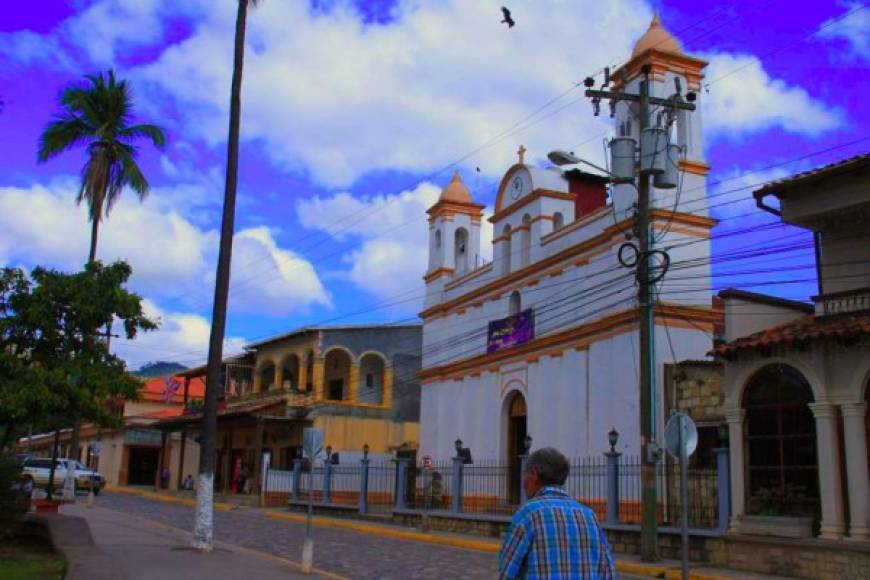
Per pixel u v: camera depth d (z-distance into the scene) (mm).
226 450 49938
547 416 29938
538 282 31500
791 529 16969
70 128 32906
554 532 4703
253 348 49688
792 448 17969
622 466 22734
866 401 16781
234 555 17125
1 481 15938
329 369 48094
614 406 26359
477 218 39969
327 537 24438
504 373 33031
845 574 15672
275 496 38656
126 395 18484
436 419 37469
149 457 59812
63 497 36844
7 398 16453
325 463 36094
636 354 25531
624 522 24031
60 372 17000
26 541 17312
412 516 28922
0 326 17016
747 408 18859
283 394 42906
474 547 22891
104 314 18094
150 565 14750
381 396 45562
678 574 17109
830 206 18625
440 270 39156
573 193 34594
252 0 19812
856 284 19266
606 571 4785
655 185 19500
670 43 27047
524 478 5184
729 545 18000
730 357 18922
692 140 26797
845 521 16766
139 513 30953
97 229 32469
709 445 22625
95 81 33000
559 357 29688
